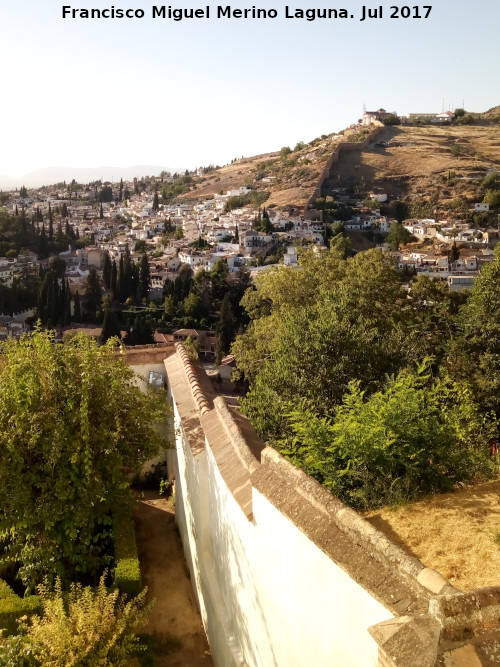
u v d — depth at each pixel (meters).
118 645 7.36
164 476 14.12
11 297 90.75
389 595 4.18
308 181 149.88
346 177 152.88
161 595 10.21
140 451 10.00
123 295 96.88
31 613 9.08
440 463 7.89
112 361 10.43
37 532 9.39
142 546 11.66
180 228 144.12
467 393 11.38
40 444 9.02
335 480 7.80
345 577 4.65
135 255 124.62
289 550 5.64
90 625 7.29
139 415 9.94
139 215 178.12
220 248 116.00
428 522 6.85
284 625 5.86
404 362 14.62
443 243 109.44
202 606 9.38
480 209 128.50
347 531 4.89
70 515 9.20
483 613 3.65
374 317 20.53
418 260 95.56
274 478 6.14
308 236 114.62
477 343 17.45
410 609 3.98
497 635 3.56
